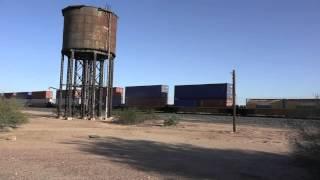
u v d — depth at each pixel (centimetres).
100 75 4962
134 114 4247
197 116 7269
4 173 1227
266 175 1360
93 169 1359
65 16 4816
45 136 2469
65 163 1455
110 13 4888
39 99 11481
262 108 7644
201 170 1415
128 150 1933
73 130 3039
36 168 1331
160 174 1316
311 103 1748
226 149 2078
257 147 2191
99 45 4775
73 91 5038
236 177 1312
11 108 3112
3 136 2367
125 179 1216
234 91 3453
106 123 4206
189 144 2277
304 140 1493
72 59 4794
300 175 1370
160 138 2602
